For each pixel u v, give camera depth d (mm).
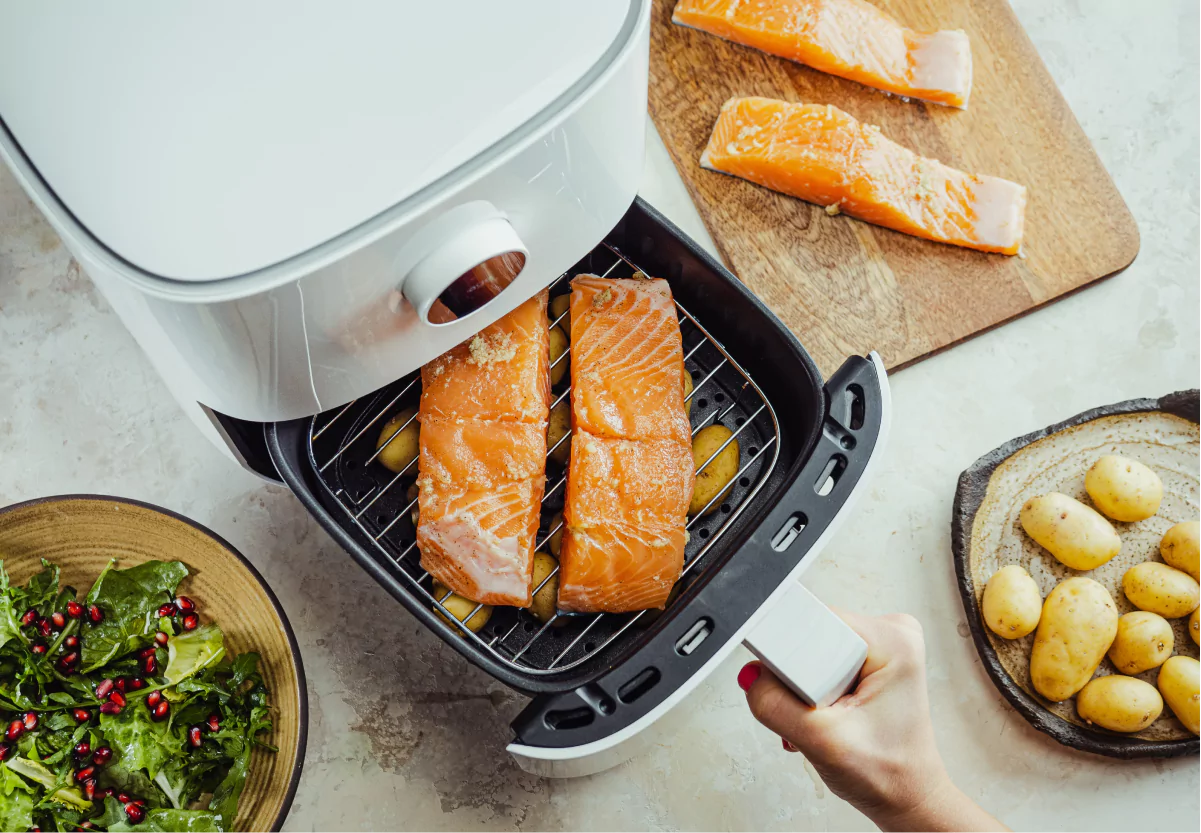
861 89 1229
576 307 924
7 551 947
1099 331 1233
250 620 978
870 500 1188
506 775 1116
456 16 587
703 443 949
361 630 1120
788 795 1141
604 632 942
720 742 1142
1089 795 1157
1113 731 1105
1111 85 1292
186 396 797
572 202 703
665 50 1224
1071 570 1147
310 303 622
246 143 585
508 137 605
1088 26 1302
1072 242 1205
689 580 940
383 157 595
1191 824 1157
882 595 1174
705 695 1147
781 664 789
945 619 1172
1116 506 1116
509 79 599
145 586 958
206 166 587
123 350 1156
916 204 1164
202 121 582
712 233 1191
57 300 1155
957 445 1207
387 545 937
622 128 686
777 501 790
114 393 1146
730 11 1193
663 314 920
